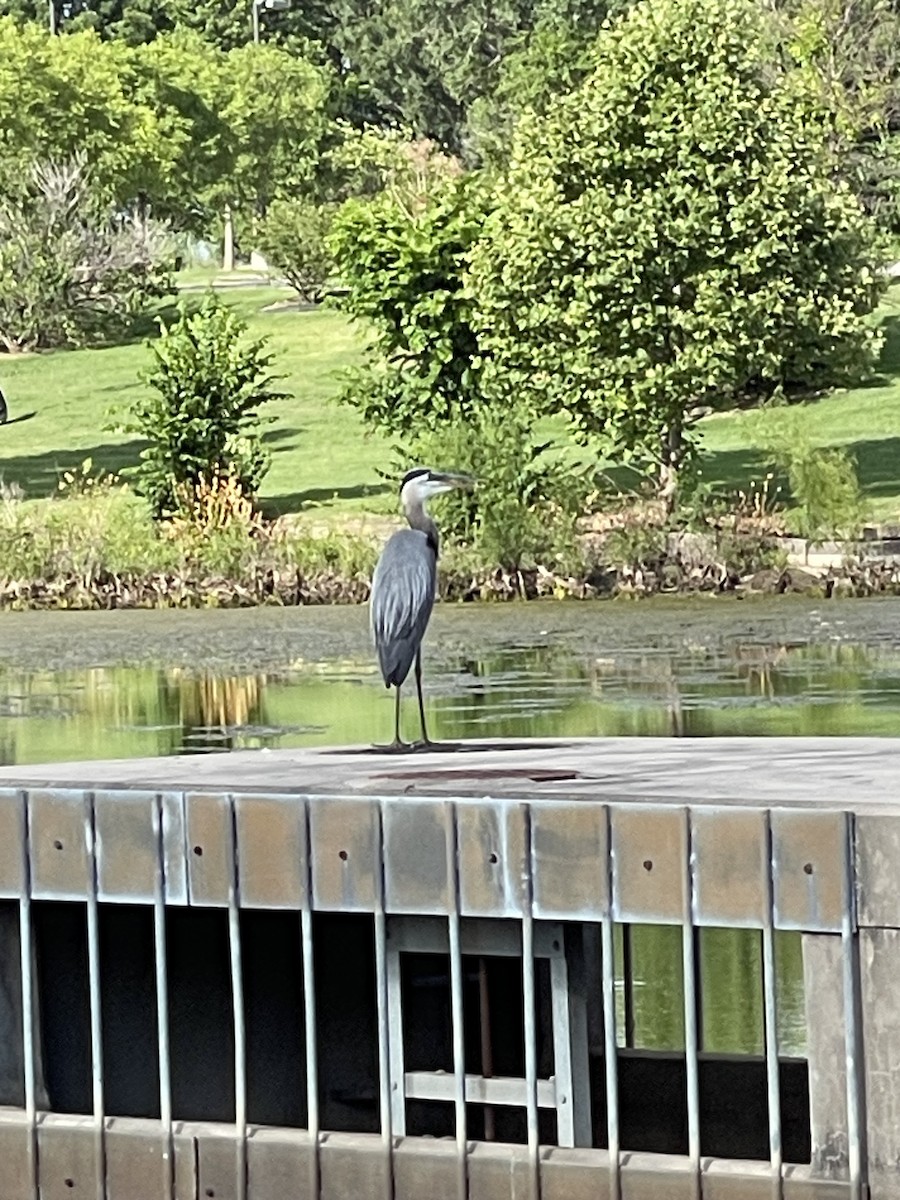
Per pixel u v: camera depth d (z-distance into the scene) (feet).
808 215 133.28
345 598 122.52
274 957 40.93
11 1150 37.76
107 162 247.50
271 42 303.68
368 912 35.94
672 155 132.46
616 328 131.64
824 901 32.45
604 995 34.22
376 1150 35.70
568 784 36.65
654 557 123.75
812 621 109.09
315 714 82.84
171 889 35.91
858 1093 32.50
